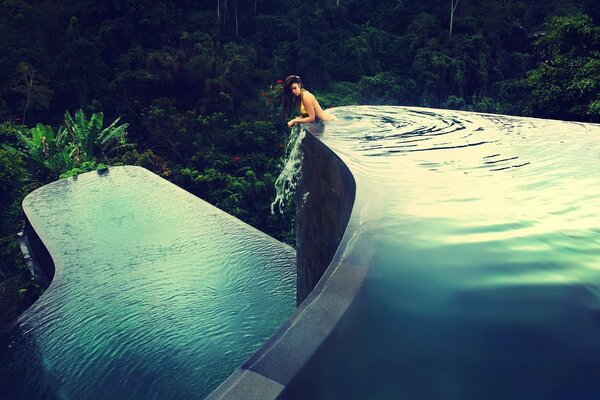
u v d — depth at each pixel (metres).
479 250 1.78
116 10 35.28
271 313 5.43
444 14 40.59
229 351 4.68
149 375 4.30
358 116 6.08
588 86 13.21
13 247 14.30
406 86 32.72
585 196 2.51
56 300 5.85
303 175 4.90
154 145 26.62
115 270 6.73
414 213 2.22
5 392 4.12
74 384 4.21
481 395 1.03
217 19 38.28
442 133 4.75
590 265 1.66
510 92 33.19
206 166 24.27
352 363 1.09
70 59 29.80
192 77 29.03
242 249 7.42
